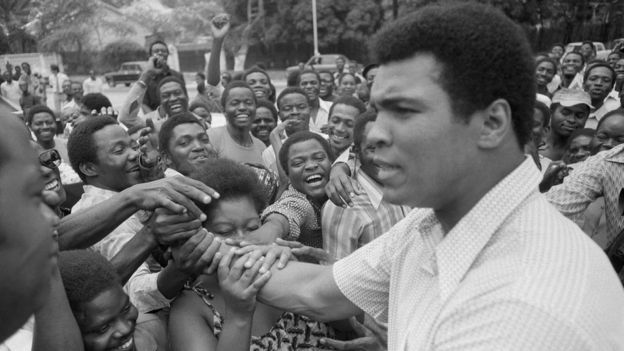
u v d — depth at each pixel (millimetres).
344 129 4680
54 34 42219
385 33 1182
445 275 1186
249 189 2061
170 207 1827
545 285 1042
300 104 5742
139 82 5344
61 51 42375
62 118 8203
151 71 5367
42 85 17156
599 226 3400
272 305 1853
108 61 43375
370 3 33219
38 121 5914
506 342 1021
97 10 45469
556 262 1079
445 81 1101
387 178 1204
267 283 1836
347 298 1679
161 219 1864
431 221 1347
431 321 1202
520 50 1135
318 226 3104
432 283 1263
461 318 1112
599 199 3430
